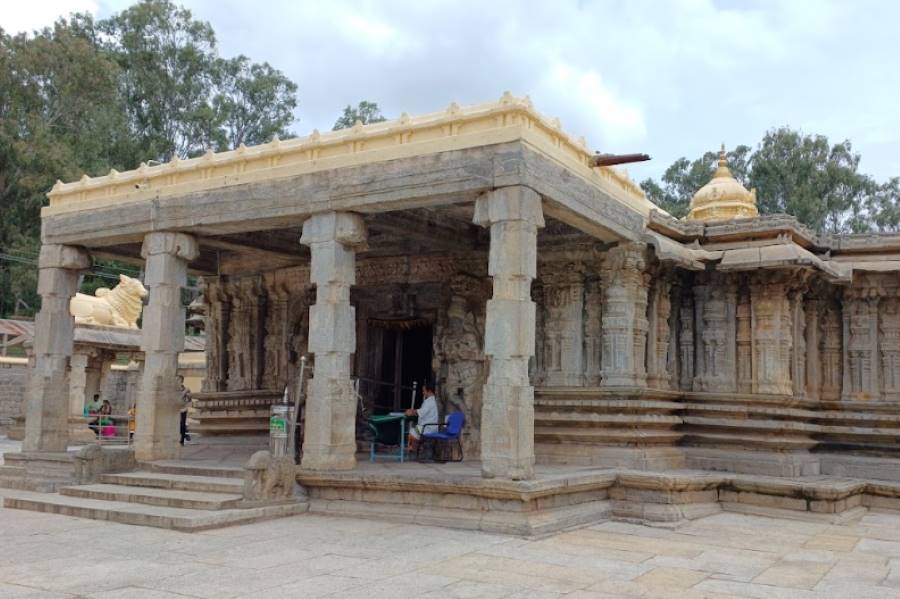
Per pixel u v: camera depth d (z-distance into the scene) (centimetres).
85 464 1205
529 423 973
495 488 942
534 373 1423
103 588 645
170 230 1308
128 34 4888
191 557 771
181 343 1320
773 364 1371
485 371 1420
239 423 1711
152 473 1216
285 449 1128
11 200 3856
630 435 1293
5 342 3325
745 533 1006
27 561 750
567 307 1398
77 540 859
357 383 1441
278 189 1190
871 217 4488
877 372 1433
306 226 1164
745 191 1753
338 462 1107
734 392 1402
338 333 1127
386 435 1380
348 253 1158
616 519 1091
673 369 1454
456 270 1479
